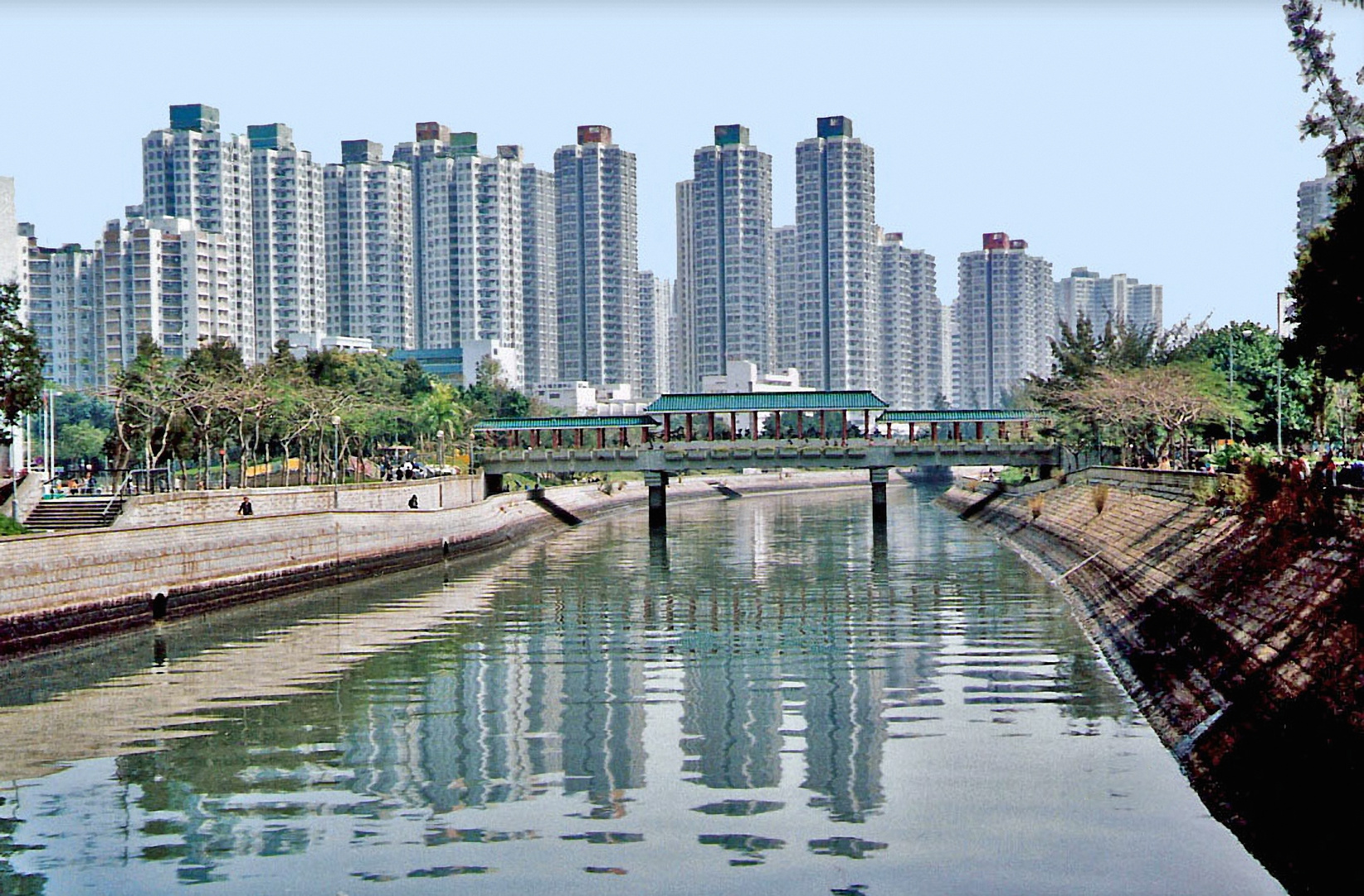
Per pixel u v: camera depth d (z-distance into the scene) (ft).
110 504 238.27
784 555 328.08
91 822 100.83
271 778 112.88
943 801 103.04
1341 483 174.81
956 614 209.77
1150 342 485.56
